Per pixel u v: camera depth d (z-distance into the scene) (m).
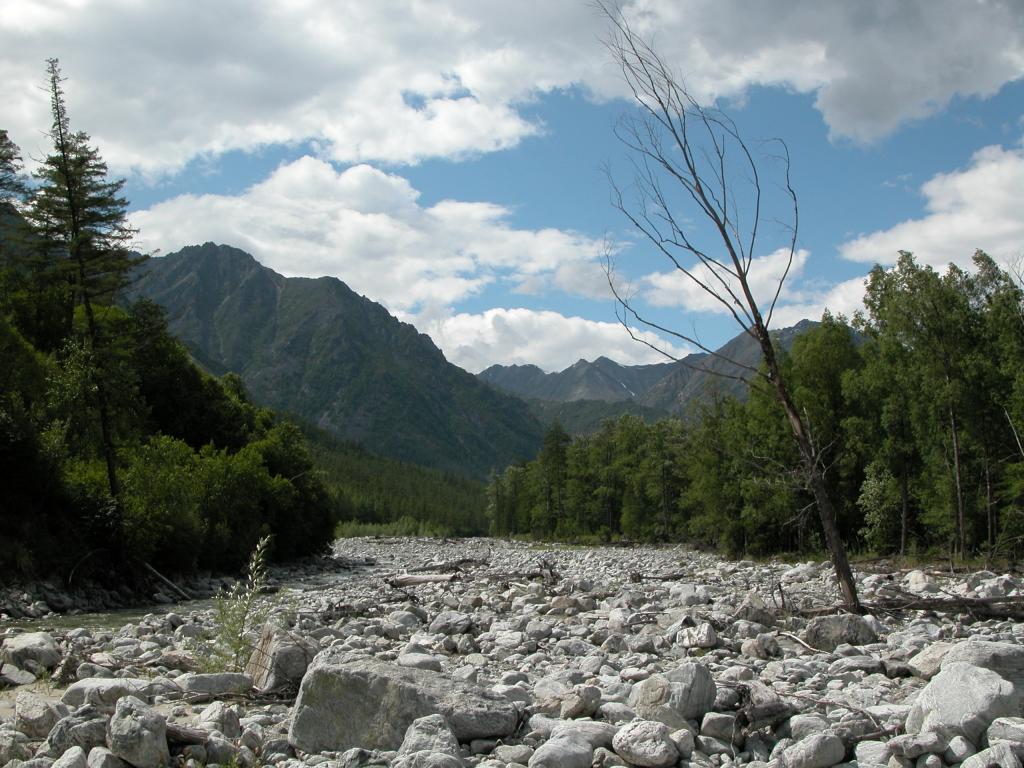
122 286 35.62
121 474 36.72
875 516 47.47
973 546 41.94
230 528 45.47
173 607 30.80
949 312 39.59
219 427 65.44
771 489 52.34
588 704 8.62
